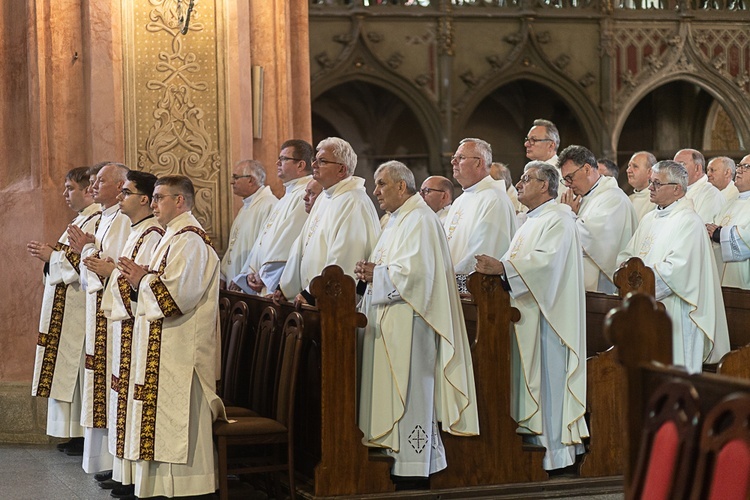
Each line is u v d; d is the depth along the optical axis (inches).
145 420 279.3
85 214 366.3
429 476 289.4
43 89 396.5
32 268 399.5
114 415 293.9
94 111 395.2
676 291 340.8
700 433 136.7
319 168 316.8
